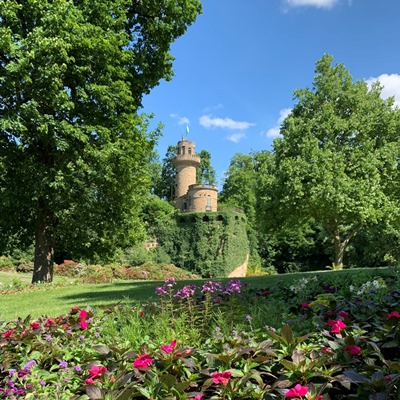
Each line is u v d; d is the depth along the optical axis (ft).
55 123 39.86
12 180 44.45
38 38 38.14
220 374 7.99
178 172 225.56
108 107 44.37
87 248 54.60
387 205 78.48
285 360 8.27
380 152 81.92
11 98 41.63
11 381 9.86
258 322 13.88
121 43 45.73
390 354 10.09
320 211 79.36
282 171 80.59
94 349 11.58
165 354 9.61
